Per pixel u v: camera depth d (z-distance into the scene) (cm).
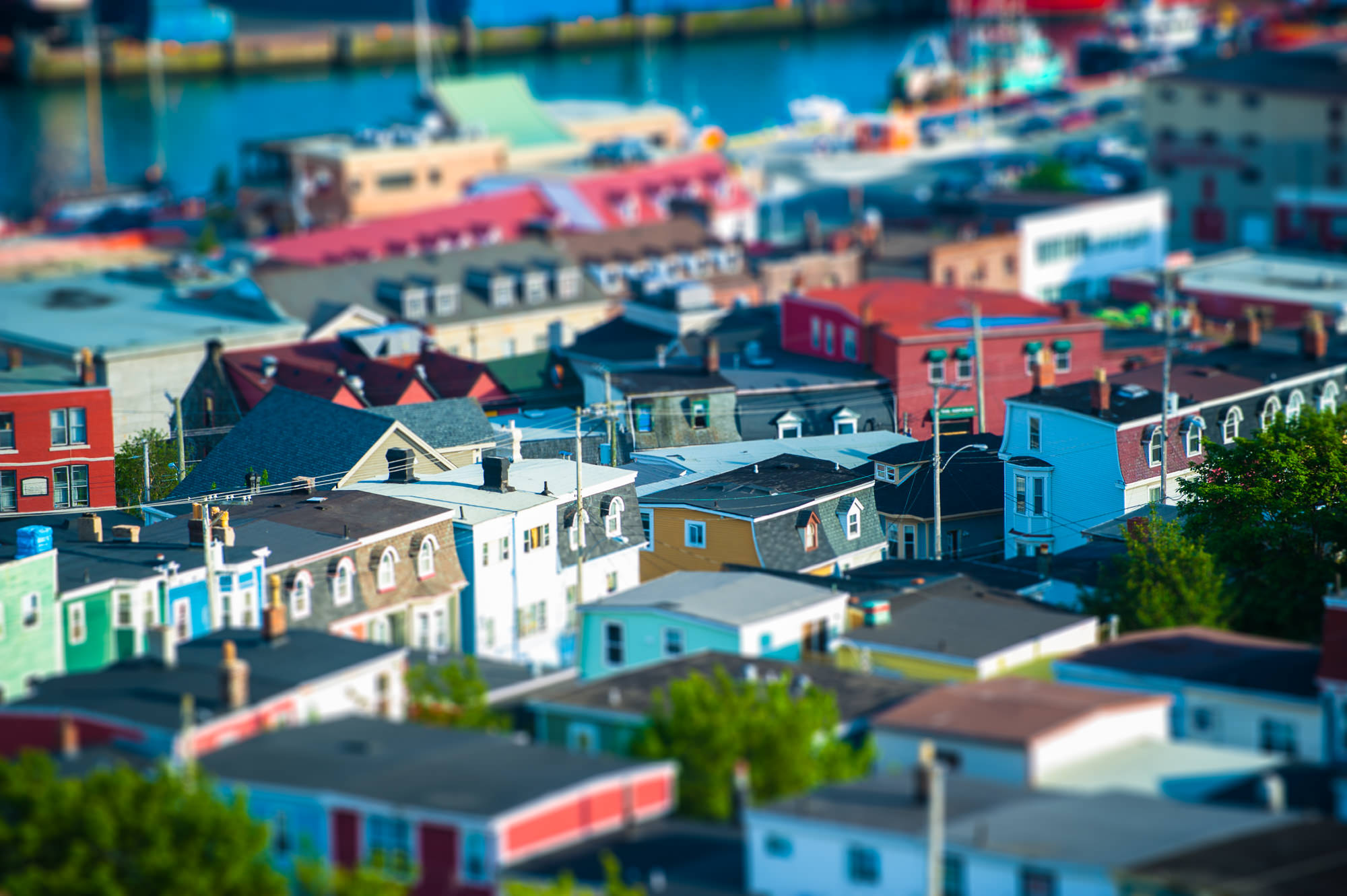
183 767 7000
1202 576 10162
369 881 6369
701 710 7338
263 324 18988
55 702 7900
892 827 6353
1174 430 13138
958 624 9325
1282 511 11019
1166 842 6169
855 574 10656
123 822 6481
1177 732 8362
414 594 11062
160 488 14125
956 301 17212
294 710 8100
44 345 17975
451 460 13350
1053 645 9156
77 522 12419
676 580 10081
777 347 17388
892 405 15562
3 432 13825
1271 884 5819
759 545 11762
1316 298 19575
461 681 8200
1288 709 8075
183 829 6444
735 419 15012
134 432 17375
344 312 19250
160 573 10131
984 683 7888
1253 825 6303
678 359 16938
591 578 12025
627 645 9581
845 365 16338
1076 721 7231
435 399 15900
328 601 10631
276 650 8669
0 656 9556
